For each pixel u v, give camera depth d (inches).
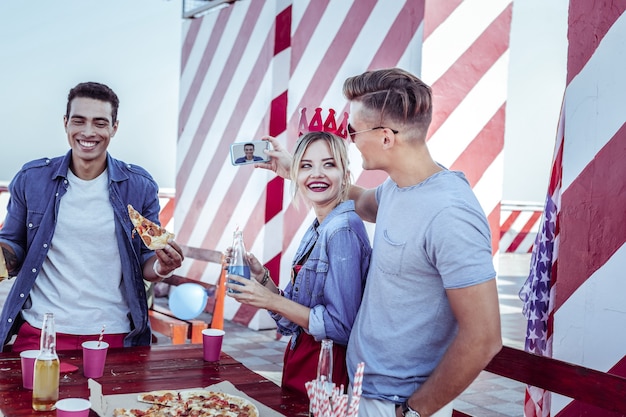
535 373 83.9
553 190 124.1
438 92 183.5
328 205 91.3
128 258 112.0
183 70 293.7
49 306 110.1
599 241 109.2
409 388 75.5
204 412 76.9
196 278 281.9
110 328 112.0
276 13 235.8
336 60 211.3
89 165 109.9
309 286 89.0
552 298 124.0
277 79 237.0
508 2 189.8
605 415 105.2
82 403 70.6
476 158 189.3
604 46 108.4
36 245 109.2
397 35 190.2
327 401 63.4
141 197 114.7
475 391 176.7
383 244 76.0
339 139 90.4
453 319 74.8
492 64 189.2
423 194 73.8
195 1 289.1
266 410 81.2
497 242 192.9
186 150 289.7
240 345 219.9
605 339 108.4
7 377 89.7
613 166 107.3
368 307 78.9
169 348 108.6
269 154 104.7
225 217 262.7
